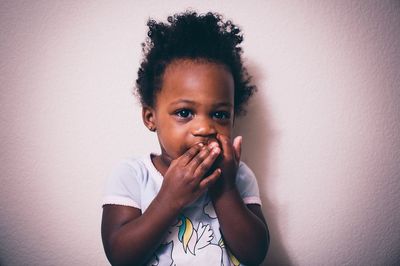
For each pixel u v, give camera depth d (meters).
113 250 0.52
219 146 0.51
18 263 0.71
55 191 0.70
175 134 0.52
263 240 0.56
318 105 0.72
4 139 0.68
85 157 0.70
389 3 0.73
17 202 0.69
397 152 0.75
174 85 0.52
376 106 0.74
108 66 0.69
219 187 0.54
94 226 0.71
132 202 0.57
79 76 0.68
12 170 0.69
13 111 0.68
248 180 0.65
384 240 0.76
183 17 0.62
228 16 0.69
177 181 0.49
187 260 0.56
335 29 0.72
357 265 0.76
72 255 0.71
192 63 0.52
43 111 0.68
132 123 0.70
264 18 0.70
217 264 0.57
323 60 0.72
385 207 0.76
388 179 0.75
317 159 0.73
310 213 0.74
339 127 0.73
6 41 0.66
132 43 0.69
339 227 0.75
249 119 0.71
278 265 0.73
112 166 0.70
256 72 0.70
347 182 0.74
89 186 0.70
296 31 0.71
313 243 0.74
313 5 0.71
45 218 0.70
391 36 0.73
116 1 0.68
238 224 0.54
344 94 0.73
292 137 0.72
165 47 0.56
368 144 0.74
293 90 0.71
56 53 0.68
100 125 0.69
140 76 0.62
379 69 0.73
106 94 0.69
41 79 0.68
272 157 0.72
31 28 0.67
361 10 0.72
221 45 0.57
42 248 0.71
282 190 0.73
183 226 0.58
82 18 0.68
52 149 0.69
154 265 0.55
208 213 0.60
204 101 0.51
